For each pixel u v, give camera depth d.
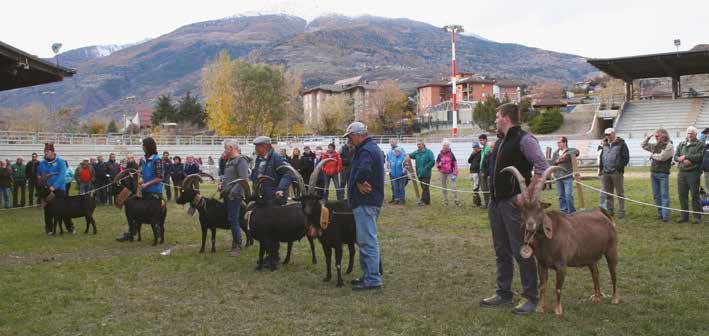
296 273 8.67
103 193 20.52
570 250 6.09
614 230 6.61
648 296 6.87
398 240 11.34
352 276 8.45
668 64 49.78
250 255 10.17
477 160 16.97
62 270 9.04
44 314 6.67
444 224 13.45
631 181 23.33
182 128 85.44
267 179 9.20
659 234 11.09
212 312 6.64
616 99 72.88
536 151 6.01
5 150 37.44
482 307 6.57
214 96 69.75
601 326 5.78
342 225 7.89
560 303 6.15
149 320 6.39
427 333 5.72
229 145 10.20
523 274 6.30
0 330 6.09
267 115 69.88
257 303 7.00
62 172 13.19
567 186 13.65
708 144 12.54
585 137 52.50
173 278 8.41
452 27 54.47
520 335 5.59
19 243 11.97
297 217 8.69
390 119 86.00
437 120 88.12
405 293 7.31
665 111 50.56
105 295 7.48
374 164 7.39
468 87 109.44
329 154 17.62
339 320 6.19
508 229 6.34
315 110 95.31
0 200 20.47
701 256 8.98
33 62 20.59
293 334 5.80
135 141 50.34
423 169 17.72
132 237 12.12
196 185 11.11
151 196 11.62
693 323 5.80
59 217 13.14
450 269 8.65
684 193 12.43
